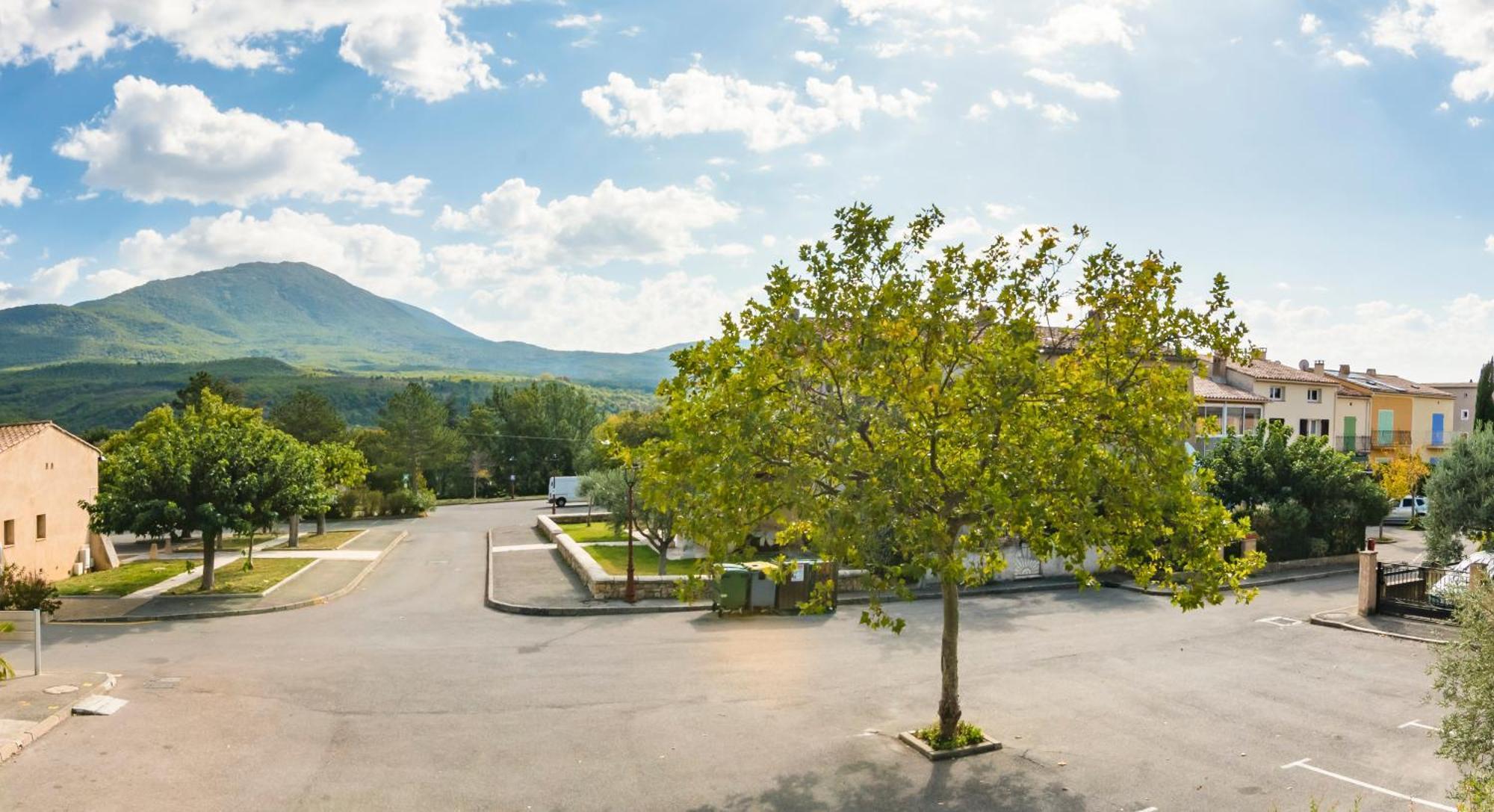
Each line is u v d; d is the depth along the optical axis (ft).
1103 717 47.96
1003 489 37.06
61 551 103.50
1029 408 37.81
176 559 119.44
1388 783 39.06
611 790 37.45
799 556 99.30
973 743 42.86
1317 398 166.30
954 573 36.52
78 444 108.06
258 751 41.11
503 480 295.07
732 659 60.44
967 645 64.85
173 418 175.01
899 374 39.22
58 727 43.27
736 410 38.65
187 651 63.00
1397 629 70.08
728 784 38.24
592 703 49.93
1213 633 69.31
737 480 38.17
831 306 40.37
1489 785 30.58
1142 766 40.81
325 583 95.81
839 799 36.73
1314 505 106.52
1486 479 90.94
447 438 259.60
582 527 158.10
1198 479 41.45
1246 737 44.88
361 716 47.01
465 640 67.05
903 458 37.11
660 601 81.25
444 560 120.57
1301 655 62.18
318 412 247.70
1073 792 37.70
